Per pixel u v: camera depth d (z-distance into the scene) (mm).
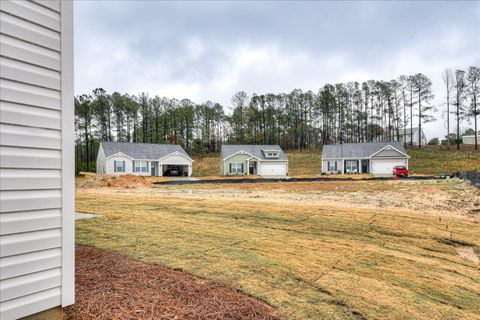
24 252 1831
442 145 46344
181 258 4023
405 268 4148
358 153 34719
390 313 2816
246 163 36031
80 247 4371
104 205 9453
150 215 7555
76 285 2869
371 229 6430
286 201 10781
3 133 1752
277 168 36156
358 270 3967
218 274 3496
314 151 54906
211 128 62938
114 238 5012
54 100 2025
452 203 10125
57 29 2047
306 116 59688
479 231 6441
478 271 4219
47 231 1959
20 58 1841
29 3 1895
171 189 16734
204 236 5430
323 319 2611
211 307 2625
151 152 34281
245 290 3086
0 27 1749
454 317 2830
